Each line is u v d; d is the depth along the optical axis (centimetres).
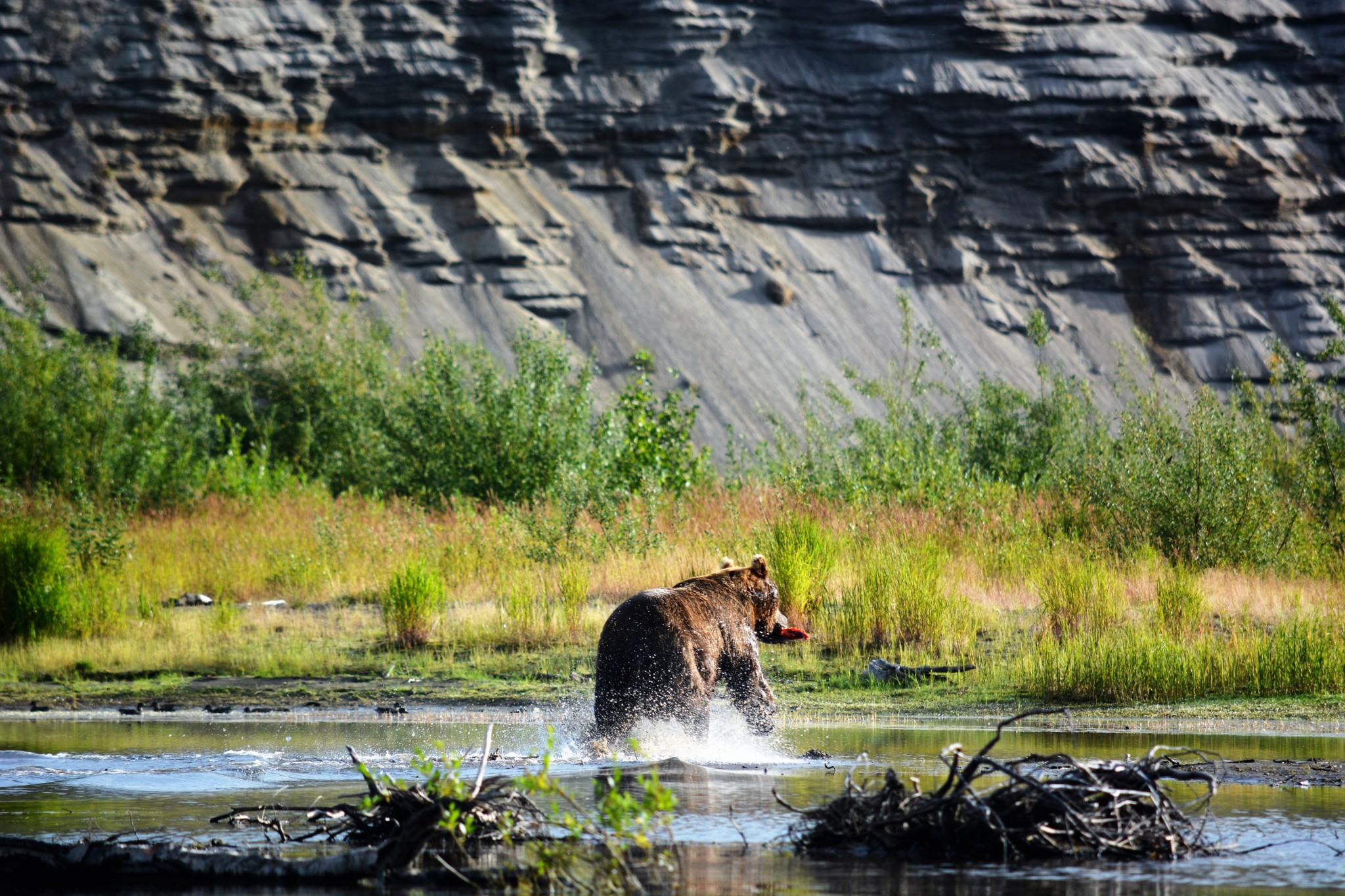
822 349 17600
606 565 4138
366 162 16938
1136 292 19288
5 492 5750
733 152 19062
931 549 3944
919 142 19400
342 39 16850
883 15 19500
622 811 1359
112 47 15262
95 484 6612
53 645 3569
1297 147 19988
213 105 15700
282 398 9288
